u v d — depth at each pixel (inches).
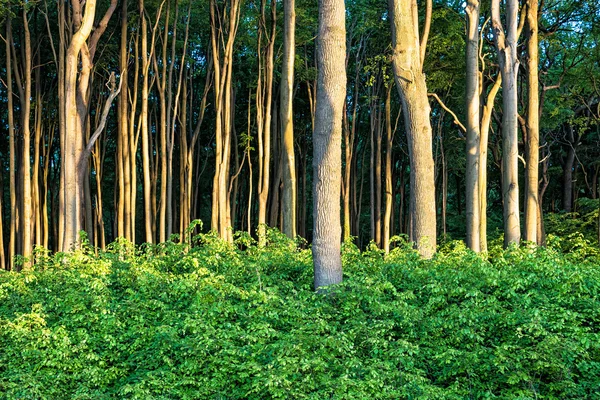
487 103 829.8
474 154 731.4
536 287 401.1
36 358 335.9
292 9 818.8
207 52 1101.7
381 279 411.5
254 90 1247.5
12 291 431.8
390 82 1101.7
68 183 647.1
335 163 433.7
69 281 405.4
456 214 1445.6
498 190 1443.2
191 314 354.6
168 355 329.1
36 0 875.4
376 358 321.4
